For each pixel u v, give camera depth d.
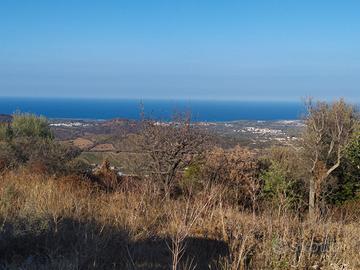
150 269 4.84
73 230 5.73
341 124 15.29
